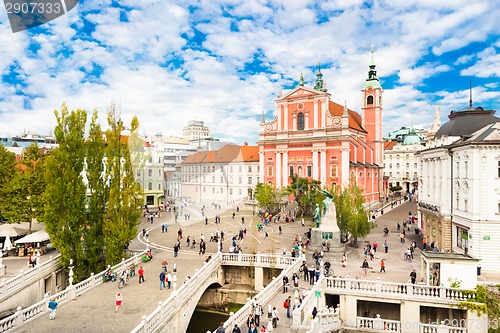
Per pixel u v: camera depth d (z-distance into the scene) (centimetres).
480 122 4000
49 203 3231
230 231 5325
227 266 3681
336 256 3725
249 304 2322
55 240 3206
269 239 4731
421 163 4969
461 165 3612
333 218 3953
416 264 3531
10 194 4091
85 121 3438
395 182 12706
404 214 6619
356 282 2781
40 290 2925
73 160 3341
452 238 3828
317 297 2642
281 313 2408
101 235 3416
